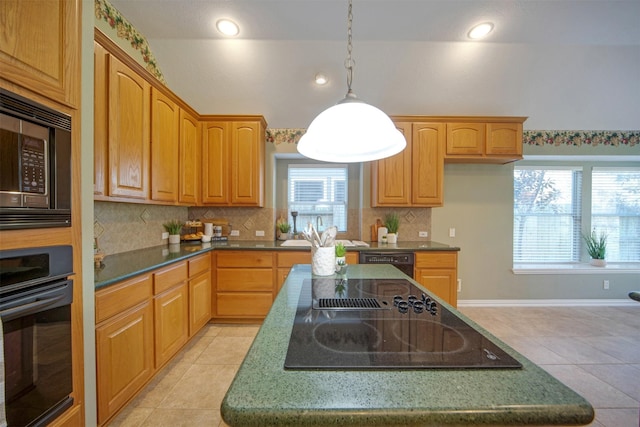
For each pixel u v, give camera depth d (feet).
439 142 10.23
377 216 11.66
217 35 8.09
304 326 2.77
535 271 11.68
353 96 4.28
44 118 3.35
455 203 11.74
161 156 7.70
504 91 9.77
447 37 8.08
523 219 12.41
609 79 9.27
